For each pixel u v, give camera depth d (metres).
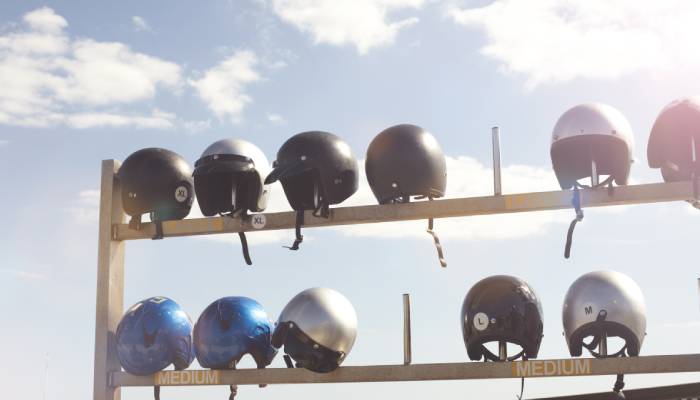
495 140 6.09
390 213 6.12
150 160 6.60
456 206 6.03
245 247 6.42
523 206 5.92
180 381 6.39
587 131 5.73
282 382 6.20
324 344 5.96
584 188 5.80
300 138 6.19
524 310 5.77
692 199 5.68
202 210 6.45
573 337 5.77
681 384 6.21
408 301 6.11
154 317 6.44
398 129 6.14
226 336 6.29
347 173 6.25
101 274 6.73
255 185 6.39
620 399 5.69
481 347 5.92
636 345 5.70
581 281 5.84
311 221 6.22
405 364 6.00
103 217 6.80
